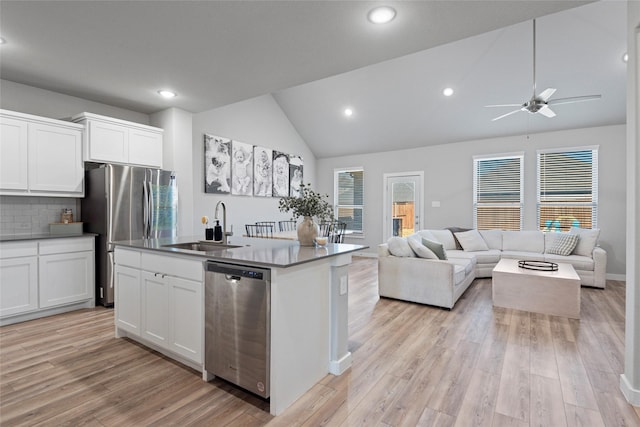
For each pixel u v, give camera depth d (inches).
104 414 73.1
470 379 88.7
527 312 146.3
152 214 162.6
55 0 84.3
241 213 251.3
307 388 84.0
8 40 105.6
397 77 224.8
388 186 299.6
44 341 113.2
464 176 262.4
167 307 98.0
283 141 293.0
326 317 91.4
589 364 96.9
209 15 91.2
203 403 77.9
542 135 232.5
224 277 82.7
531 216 236.4
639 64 74.1
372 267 255.8
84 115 149.6
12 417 71.6
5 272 125.1
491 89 210.8
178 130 179.0
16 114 130.6
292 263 74.9
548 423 70.2
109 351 105.7
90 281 149.6
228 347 82.3
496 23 95.4
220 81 139.9
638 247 76.4
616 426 69.2
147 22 95.2
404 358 101.6
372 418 72.4
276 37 104.0
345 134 294.8
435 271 151.4
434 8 87.6
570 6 86.7
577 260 190.1
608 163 211.8
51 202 153.3
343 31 99.8
